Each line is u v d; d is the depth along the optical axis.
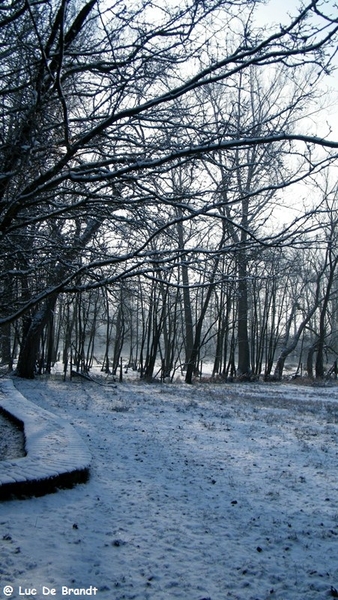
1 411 12.84
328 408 16.50
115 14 4.24
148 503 6.44
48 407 14.44
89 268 4.66
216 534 5.55
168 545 5.20
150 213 5.38
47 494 6.45
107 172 4.38
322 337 33.78
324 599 4.22
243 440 10.63
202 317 26.45
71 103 4.98
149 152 4.71
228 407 16.09
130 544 5.17
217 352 31.39
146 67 4.44
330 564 4.89
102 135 4.69
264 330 37.94
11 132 4.23
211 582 4.46
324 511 6.33
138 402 16.38
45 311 22.81
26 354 23.20
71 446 8.27
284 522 5.92
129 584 4.34
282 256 6.87
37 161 4.41
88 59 4.78
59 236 5.52
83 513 5.93
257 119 4.80
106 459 8.58
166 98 3.92
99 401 16.36
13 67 4.55
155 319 27.41
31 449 7.97
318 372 33.31
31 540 5.04
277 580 4.55
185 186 5.02
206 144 4.09
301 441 10.64
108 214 5.00
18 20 4.43
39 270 5.37
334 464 8.75
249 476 7.89
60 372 30.59
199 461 8.71
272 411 15.53
